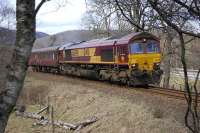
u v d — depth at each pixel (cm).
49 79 3625
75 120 2111
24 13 496
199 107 1520
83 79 3428
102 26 3591
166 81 3030
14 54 503
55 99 2623
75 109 2266
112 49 2798
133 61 2569
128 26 3016
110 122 1811
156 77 2650
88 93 2398
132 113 1758
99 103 2117
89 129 1883
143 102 1836
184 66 409
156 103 1775
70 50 3825
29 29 500
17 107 2719
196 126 431
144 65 2600
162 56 2911
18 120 2458
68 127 2031
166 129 1481
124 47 2623
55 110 2445
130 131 1616
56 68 4472
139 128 1593
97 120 1941
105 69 2988
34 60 5378
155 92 2145
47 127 2183
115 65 2770
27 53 502
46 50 4775
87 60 3325
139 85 2689
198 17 402
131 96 2045
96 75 3162
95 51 3125
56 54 4322
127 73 2603
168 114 1602
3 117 501
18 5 498
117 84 2784
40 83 3306
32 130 2191
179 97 1906
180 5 404
